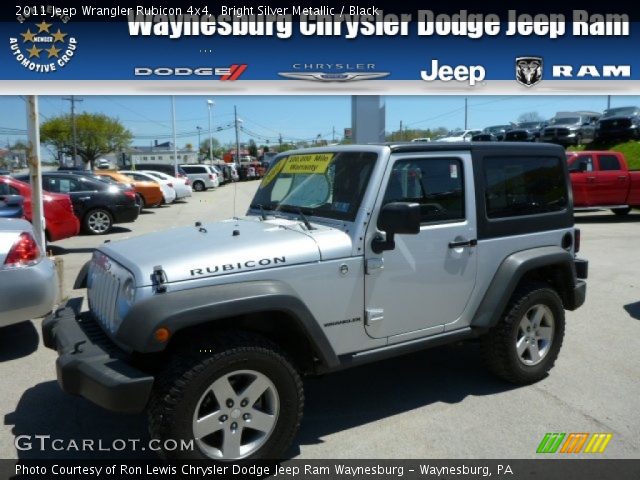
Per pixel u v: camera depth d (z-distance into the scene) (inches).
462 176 155.0
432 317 151.3
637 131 967.6
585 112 1138.7
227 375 116.5
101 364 114.9
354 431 144.6
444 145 151.3
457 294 154.9
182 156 3134.8
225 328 124.7
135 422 151.3
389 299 141.6
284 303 121.0
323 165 153.2
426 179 148.0
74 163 2322.8
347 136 398.3
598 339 217.5
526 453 133.3
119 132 2711.6
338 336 135.2
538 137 1100.5
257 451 121.6
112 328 124.8
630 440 139.1
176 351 118.4
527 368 170.2
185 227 158.2
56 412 157.2
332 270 131.6
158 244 133.9
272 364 120.9
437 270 149.2
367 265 135.9
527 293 165.5
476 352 201.2
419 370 185.0
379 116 354.6
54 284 199.9
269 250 125.9
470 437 140.9
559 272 179.5
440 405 158.9
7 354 202.4
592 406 157.8
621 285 308.7
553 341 175.3
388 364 190.7
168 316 110.0
